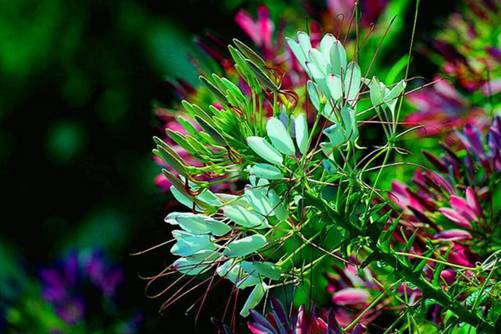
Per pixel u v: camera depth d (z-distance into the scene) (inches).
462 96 41.8
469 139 37.6
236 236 31.9
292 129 31.9
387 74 43.9
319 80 31.3
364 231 31.9
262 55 41.3
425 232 36.4
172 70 61.7
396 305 36.8
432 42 43.0
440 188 37.3
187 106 31.8
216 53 41.3
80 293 53.4
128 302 53.3
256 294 32.2
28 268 55.7
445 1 46.8
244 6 50.9
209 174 32.3
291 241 35.4
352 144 31.8
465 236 35.7
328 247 38.1
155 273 52.5
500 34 43.5
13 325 53.3
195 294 47.9
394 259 32.3
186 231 31.7
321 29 43.0
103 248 59.5
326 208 31.7
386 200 33.1
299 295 39.2
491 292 33.6
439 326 34.3
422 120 41.7
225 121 31.7
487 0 43.7
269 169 31.0
